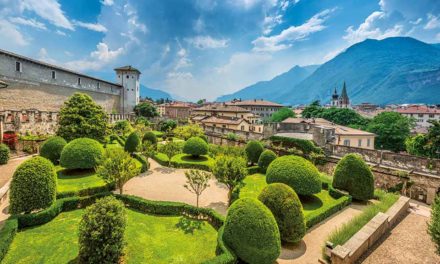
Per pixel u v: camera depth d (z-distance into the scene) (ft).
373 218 31.35
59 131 80.28
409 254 26.68
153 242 28.53
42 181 31.86
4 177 47.19
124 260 24.90
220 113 203.51
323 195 46.42
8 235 25.91
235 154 64.59
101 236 22.29
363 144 99.91
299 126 85.97
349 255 24.12
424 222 34.78
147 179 54.65
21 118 78.18
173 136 127.34
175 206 36.04
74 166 49.88
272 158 61.57
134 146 74.43
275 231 24.27
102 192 42.70
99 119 87.66
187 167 65.87
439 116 222.48
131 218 34.40
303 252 27.96
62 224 31.78
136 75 217.36
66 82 134.72
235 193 42.37
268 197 29.60
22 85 104.78
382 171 51.83
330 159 62.95
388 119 149.18
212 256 26.16
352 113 186.09
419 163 53.83
